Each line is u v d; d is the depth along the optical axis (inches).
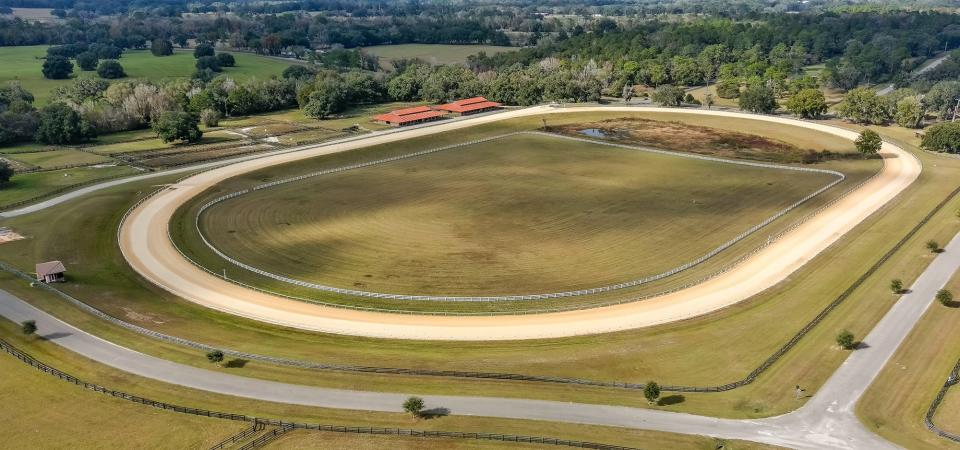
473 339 3157.0
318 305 3516.2
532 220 4768.7
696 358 2935.5
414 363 2913.4
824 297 3511.3
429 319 3363.7
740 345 3038.9
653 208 5024.6
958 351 2938.0
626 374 2817.4
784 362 2878.9
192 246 4296.3
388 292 3659.0
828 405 2568.9
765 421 2480.3
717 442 2356.1
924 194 5290.4
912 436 2385.6
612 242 4357.8
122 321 3260.3
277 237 4451.3
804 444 2348.7
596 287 3703.3
